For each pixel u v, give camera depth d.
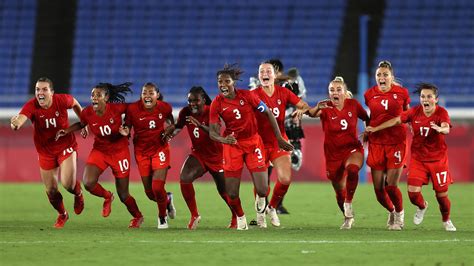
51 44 120.62
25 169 89.00
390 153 43.88
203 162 44.97
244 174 89.94
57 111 44.81
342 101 43.88
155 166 44.22
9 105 110.88
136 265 30.53
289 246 35.34
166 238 38.44
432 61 115.81
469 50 116.81
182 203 63.56
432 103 42.34
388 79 44.00
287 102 44.62
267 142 43.94
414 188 42.94
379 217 52.44
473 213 55.22
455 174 87.56
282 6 122.50
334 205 61.25
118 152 44.84
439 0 121.06
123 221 50.88
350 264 30.69
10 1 122.81
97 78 116.19
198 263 30.92
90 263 31.02
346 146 44.25
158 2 123.12
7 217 53.91
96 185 45.47
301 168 88.38
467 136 87.75
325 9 122.31
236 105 41.88
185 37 119.94
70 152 45.53
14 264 30.83
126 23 121.31
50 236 39.50
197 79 115.56
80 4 122.81
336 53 118.38
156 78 116.06
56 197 46.16
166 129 44.09
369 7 122.25
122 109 44.41
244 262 31.12
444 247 35.09
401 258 32.03
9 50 118.94
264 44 118.94
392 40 118.00
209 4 122.75
